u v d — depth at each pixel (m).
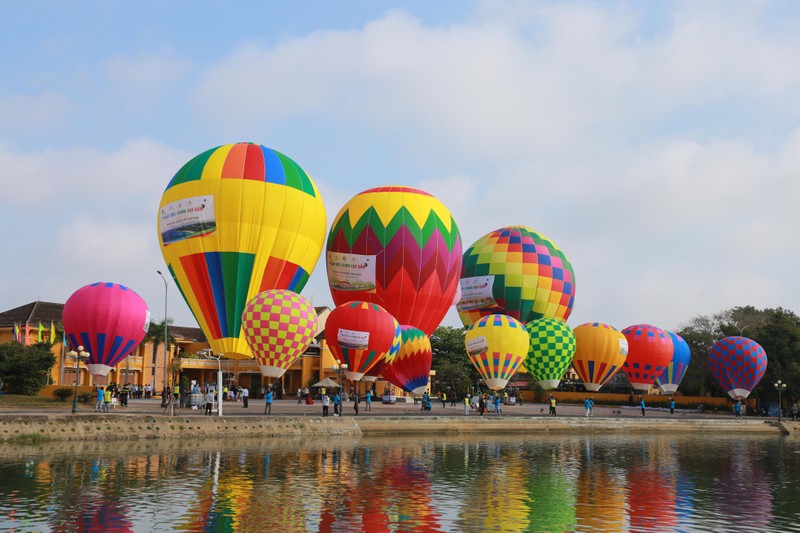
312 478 26.78
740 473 31.66
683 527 20.67
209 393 45.12
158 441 37.53
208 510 21.12
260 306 49.84
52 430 36.06
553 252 76.50
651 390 96.94
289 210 56.16
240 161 56.28
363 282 62.75
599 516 21.81
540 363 64.06
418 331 60.75
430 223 63.50
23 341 76.62
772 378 83.94
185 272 55.66
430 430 47.69
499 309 74.56
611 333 66.75
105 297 50.12
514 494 24.89
